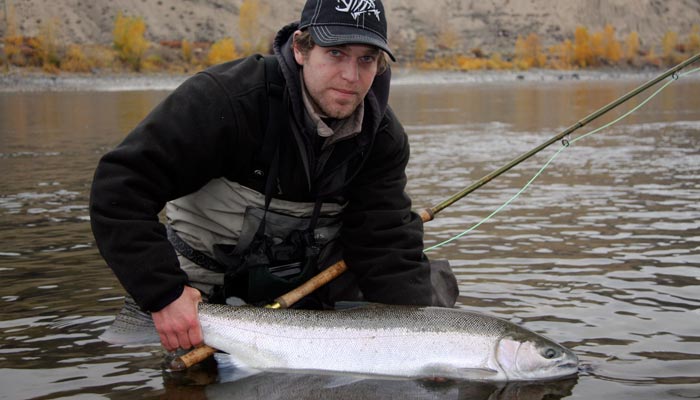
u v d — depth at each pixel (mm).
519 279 2521
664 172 4949
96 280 2520
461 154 6145
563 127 8734
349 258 2109
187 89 1854
